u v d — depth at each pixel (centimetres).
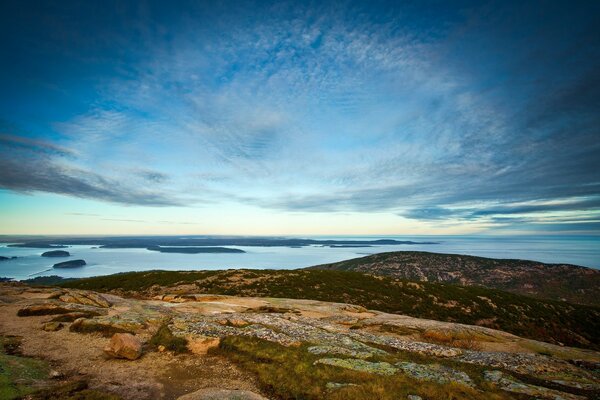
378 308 5188
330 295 5572
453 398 1455
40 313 2778
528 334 4769
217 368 1872
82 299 3356
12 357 1773
